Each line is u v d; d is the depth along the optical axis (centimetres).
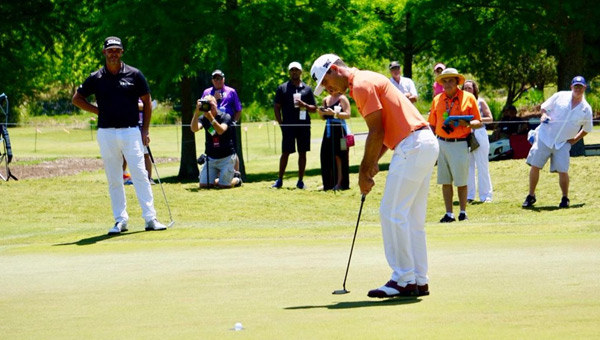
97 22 3816
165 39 3559
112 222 2236
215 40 3719
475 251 1402
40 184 2969
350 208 2570
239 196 2727
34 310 1005
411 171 1080
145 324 893
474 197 2659
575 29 3788
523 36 3878
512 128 3738
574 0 3631
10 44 4431
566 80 3931
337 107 2909
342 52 3731
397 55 5722
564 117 2394
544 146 2433
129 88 1858
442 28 4347
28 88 6438
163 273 1270
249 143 5962
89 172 3975
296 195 2778
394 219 1074
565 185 2419
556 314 862
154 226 1875
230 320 897
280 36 3678
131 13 3534
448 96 2236
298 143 3020
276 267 1299
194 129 2917
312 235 1698
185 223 2103
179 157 5053
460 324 830
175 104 8650
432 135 1105
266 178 3656
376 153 1095
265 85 3925
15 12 4212
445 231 1722
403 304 975
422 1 4016
